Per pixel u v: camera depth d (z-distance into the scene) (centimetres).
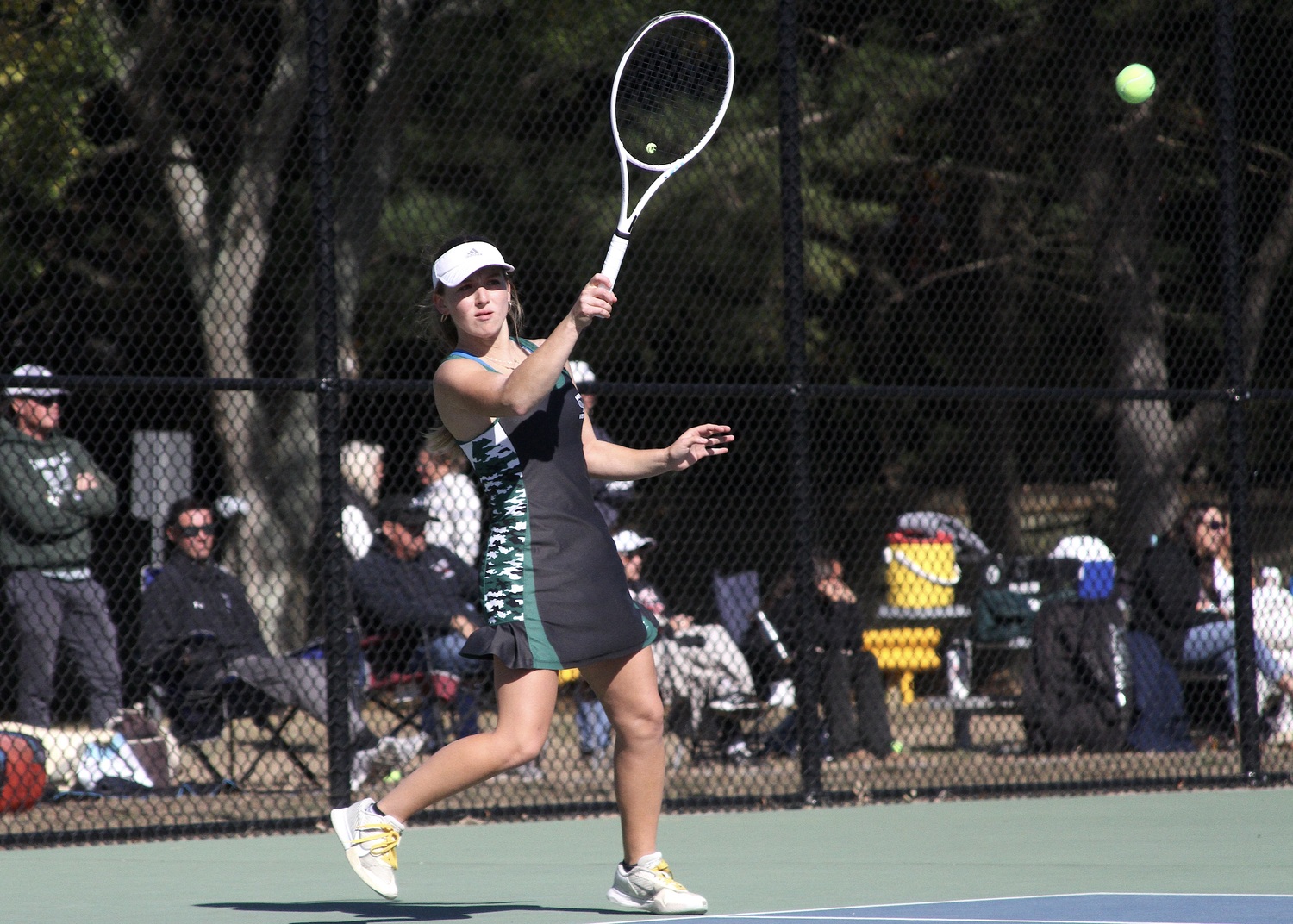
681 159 1255
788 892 1239
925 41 3588
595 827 1688
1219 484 3772
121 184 3434
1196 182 3578
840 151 3497
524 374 1048
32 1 2936
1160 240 3669
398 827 1096
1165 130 3562
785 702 2306
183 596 2009
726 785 2042
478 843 1573
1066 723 2309
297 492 3155
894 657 2506
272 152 3238
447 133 3309
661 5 3225
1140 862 1390
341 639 1697
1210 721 2483
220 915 1169
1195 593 2356
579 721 2198
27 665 2031
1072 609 2338
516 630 1080
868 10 3506
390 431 3469
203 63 3491
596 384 1734
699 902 1132
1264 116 3002
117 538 2944
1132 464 3338
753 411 3969
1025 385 3959
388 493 3484
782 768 2244
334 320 1703
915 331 4053
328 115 1709
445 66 3272
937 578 2578
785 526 4041
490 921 1124
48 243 3381
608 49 3225
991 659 2791
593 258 3322
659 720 1140
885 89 3412
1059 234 3784
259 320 3375
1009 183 3812
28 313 3494
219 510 2666
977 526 3850
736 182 3341
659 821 1716
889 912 1127
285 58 3234
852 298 3966
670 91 1430
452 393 1091
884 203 3747
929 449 4166
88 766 1955
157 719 2030
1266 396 2023
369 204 3188
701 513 3969
